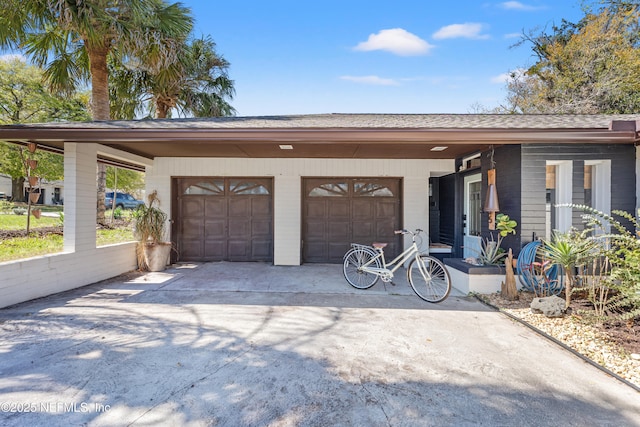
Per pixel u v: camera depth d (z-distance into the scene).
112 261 6.13
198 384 2.46
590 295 3.92
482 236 6.14
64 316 3.92
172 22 8.26
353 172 7.47
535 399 2.31
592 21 13.88
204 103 11.09
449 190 7.97
